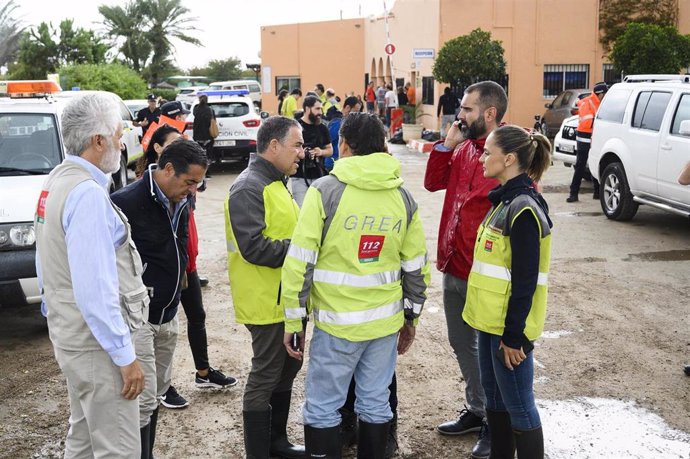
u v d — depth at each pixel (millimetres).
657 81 10789
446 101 21609
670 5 23984
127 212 3664
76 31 46750
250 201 3854
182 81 58656
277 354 4012
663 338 6148
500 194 3574
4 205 6004
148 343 3576
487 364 3777
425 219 10875
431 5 24656
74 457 3334
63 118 3061
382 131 3646
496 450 3900
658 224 10492
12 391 5270
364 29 37438
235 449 4469
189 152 3625
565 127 13656
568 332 6289
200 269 8359
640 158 10039
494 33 24094
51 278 3059
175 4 56844
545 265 3543
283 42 39406
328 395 3678
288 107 16984
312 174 8984
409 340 3961
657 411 4875
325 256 3621
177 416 4871
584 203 12141
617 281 7727
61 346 3059
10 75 45312
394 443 4348
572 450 4371
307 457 3721
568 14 24266
